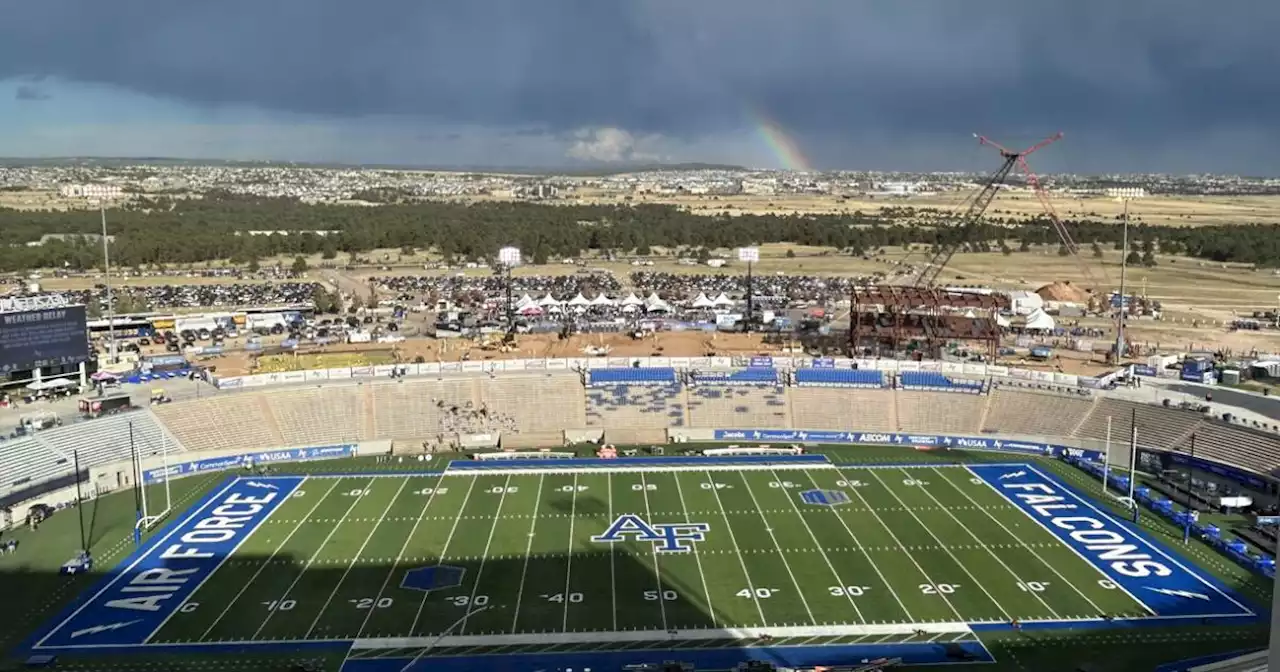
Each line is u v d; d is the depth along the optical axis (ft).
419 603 270.87
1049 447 425.28
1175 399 435.94
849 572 293.84
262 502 360.07
